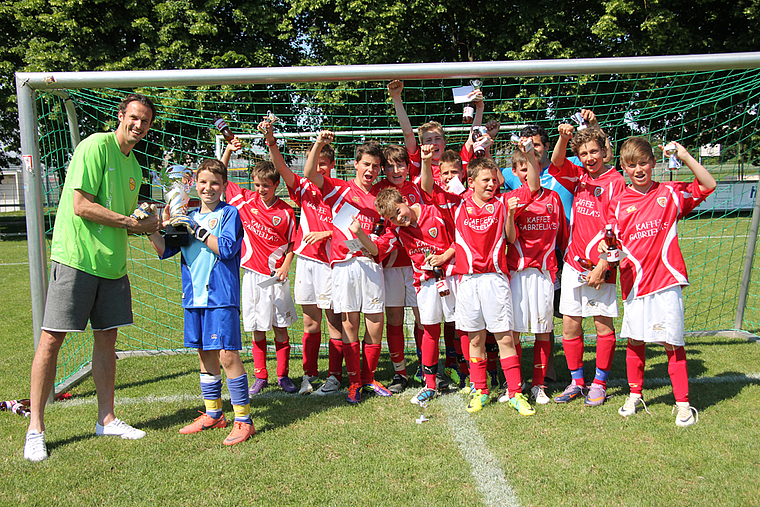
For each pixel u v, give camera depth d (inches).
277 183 144.2
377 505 84.0
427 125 139.9
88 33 507.5
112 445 106.8
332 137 129.0
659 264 114.2
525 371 155.6
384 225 129.3
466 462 97.4
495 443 105.3
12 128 561.0
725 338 185.8
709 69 138.7
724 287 266.7
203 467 97.0
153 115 113.9
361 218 136.0
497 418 118.0
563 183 136.7
